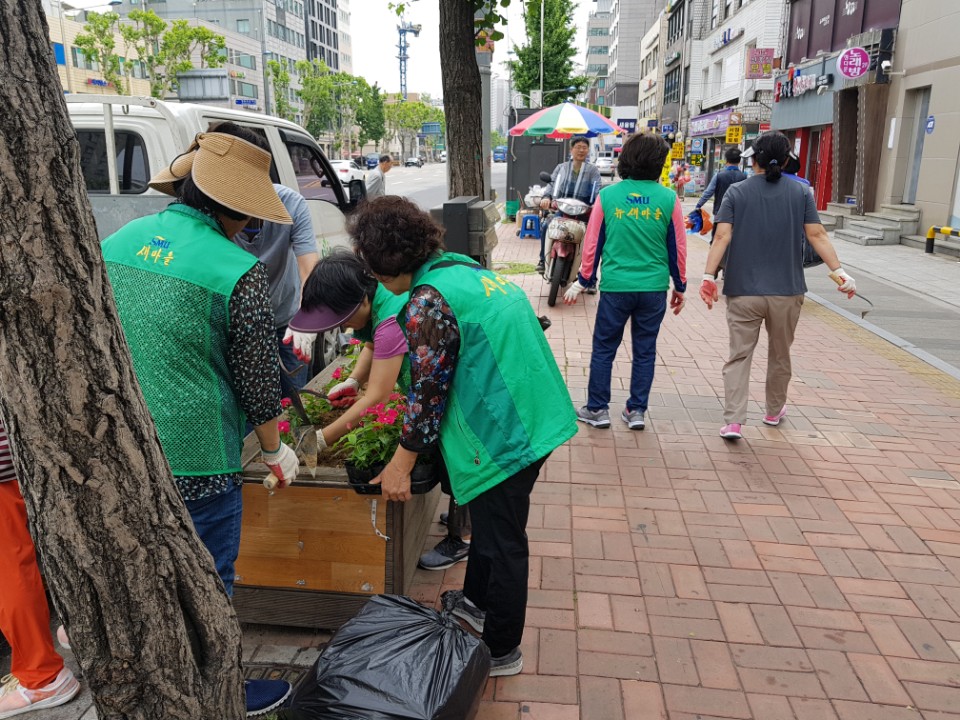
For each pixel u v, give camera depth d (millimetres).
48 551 1476
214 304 2102
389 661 2223
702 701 2625
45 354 1370
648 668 2789
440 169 76312
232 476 2299
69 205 1359
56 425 1401
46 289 1339
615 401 5707
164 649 1590
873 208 17312
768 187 4555
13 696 2596
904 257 13531
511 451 2396
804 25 21375
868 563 3502
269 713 2561
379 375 2557
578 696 2645
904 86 15977
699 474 4441
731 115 26875
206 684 1712
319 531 2805
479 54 5535
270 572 2879
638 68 86625
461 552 3506
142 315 2104
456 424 2439
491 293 2400
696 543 3670
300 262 4004
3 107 1268
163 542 1571
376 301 2689
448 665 2232
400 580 2818
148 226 2180
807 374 6430
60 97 1348
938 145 14594
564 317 8570
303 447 2607
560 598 3219
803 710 2584
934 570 3449
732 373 4844
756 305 4668
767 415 5191
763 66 27500
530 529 3795
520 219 17375
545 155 18859
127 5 77438
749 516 3943
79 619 1511
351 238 2389
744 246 4625
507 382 2377
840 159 18531
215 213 2209
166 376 2117
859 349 7246
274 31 84875
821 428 5191
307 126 77188
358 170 32656
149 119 4410
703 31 39562
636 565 3477
